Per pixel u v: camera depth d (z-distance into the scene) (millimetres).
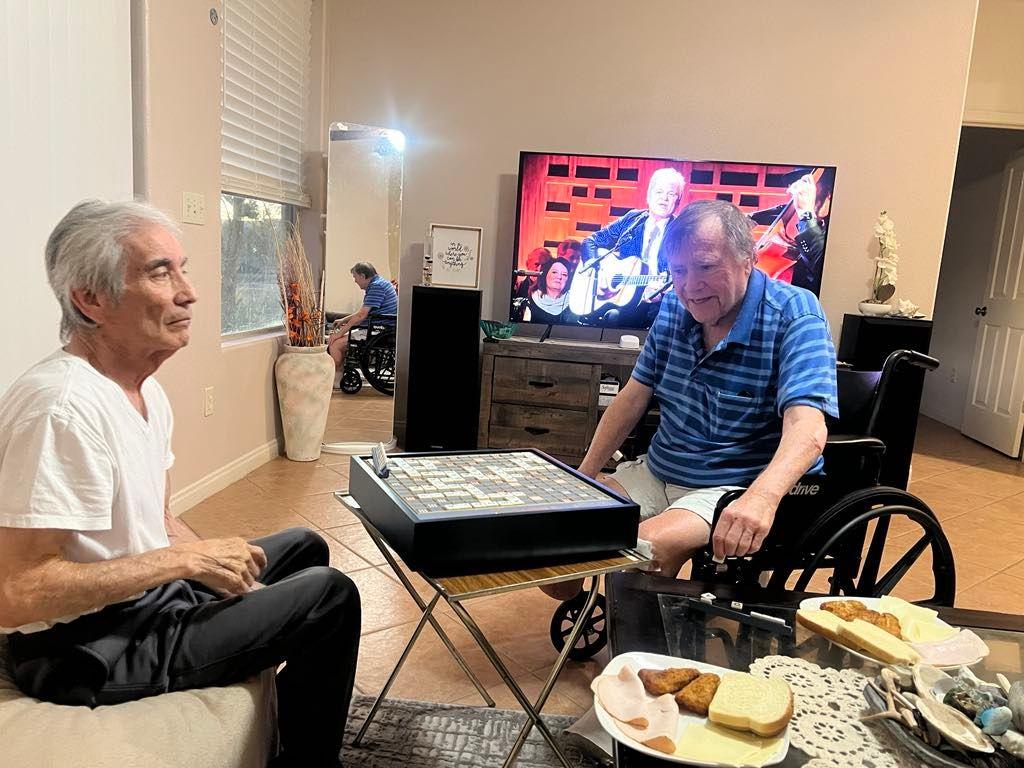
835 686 1103
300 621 1188
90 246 1089
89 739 962
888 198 4020
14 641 1100
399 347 4340
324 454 3945
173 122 2631
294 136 4141
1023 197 5039
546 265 4082
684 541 1649
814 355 1721
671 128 4070
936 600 1747
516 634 2150
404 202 4254
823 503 1756
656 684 1050
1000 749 966
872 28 3910
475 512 1145
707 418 1882
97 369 1157
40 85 1930
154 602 1186
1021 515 3627
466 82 4148
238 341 3486
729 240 1716
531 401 3961
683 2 3975
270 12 3703
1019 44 4594
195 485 3041
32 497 997
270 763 1278
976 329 5625
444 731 1647
